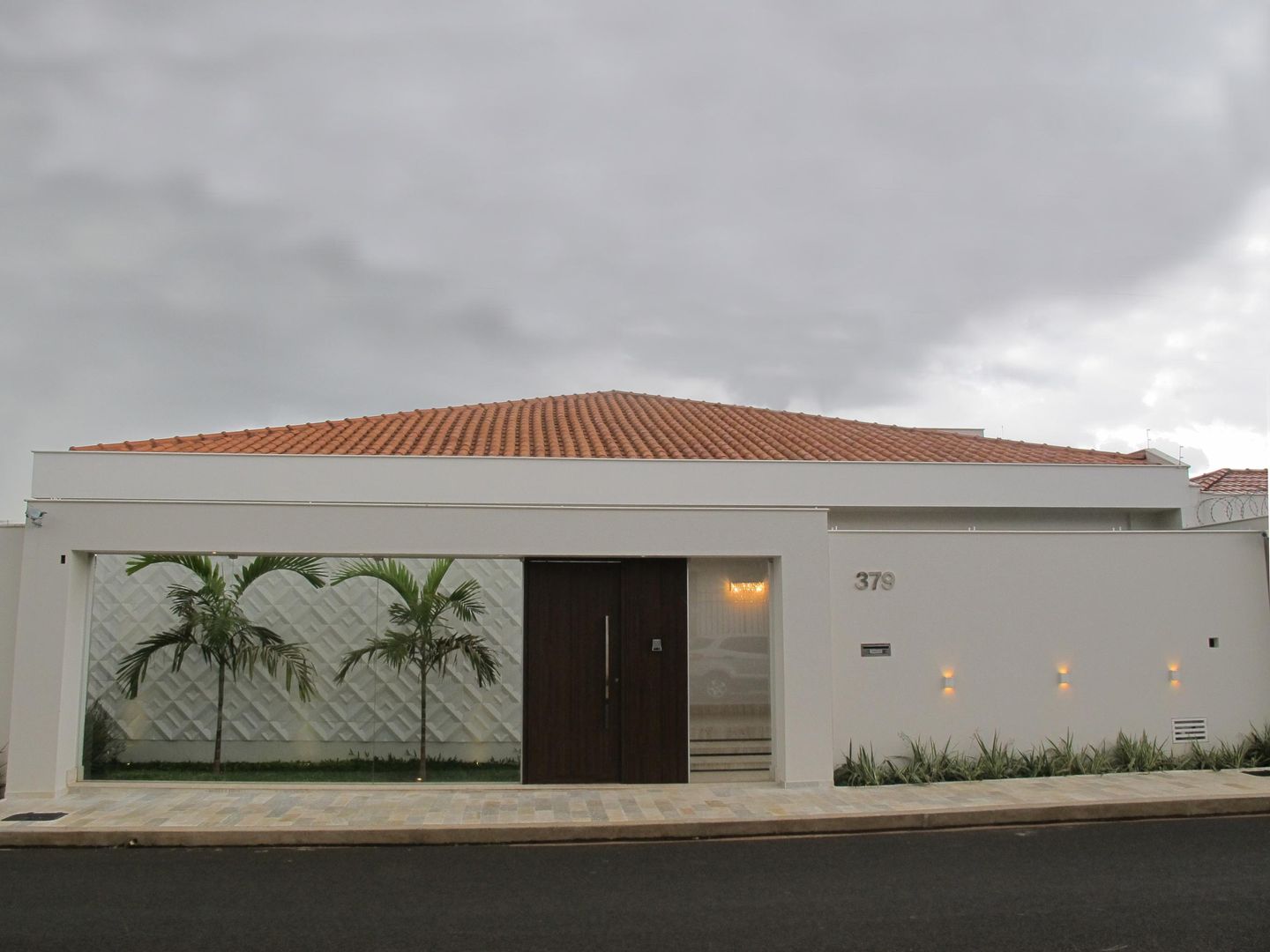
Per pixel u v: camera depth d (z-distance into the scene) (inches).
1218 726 540.1
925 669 520.7
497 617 498.9
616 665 497.7
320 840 392.5
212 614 492.4
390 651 496.1
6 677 477.1
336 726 493.7
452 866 359.6
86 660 479.5
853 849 384.5
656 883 334.6
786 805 441.4
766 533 497.4
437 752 492.7
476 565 500.7
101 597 488.7
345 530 480.1
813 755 485.1
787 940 275.4
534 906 307.4
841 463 660.7
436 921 292.2
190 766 487.8
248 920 292.5
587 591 500.7
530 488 641.0
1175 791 461.7
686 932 282.4
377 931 283.0
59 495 614.2
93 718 482.9
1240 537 553.6
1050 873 344.5
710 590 508.1
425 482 634.8
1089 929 282.2
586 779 490.3
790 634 492.7
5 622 480.1
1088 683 532.1
